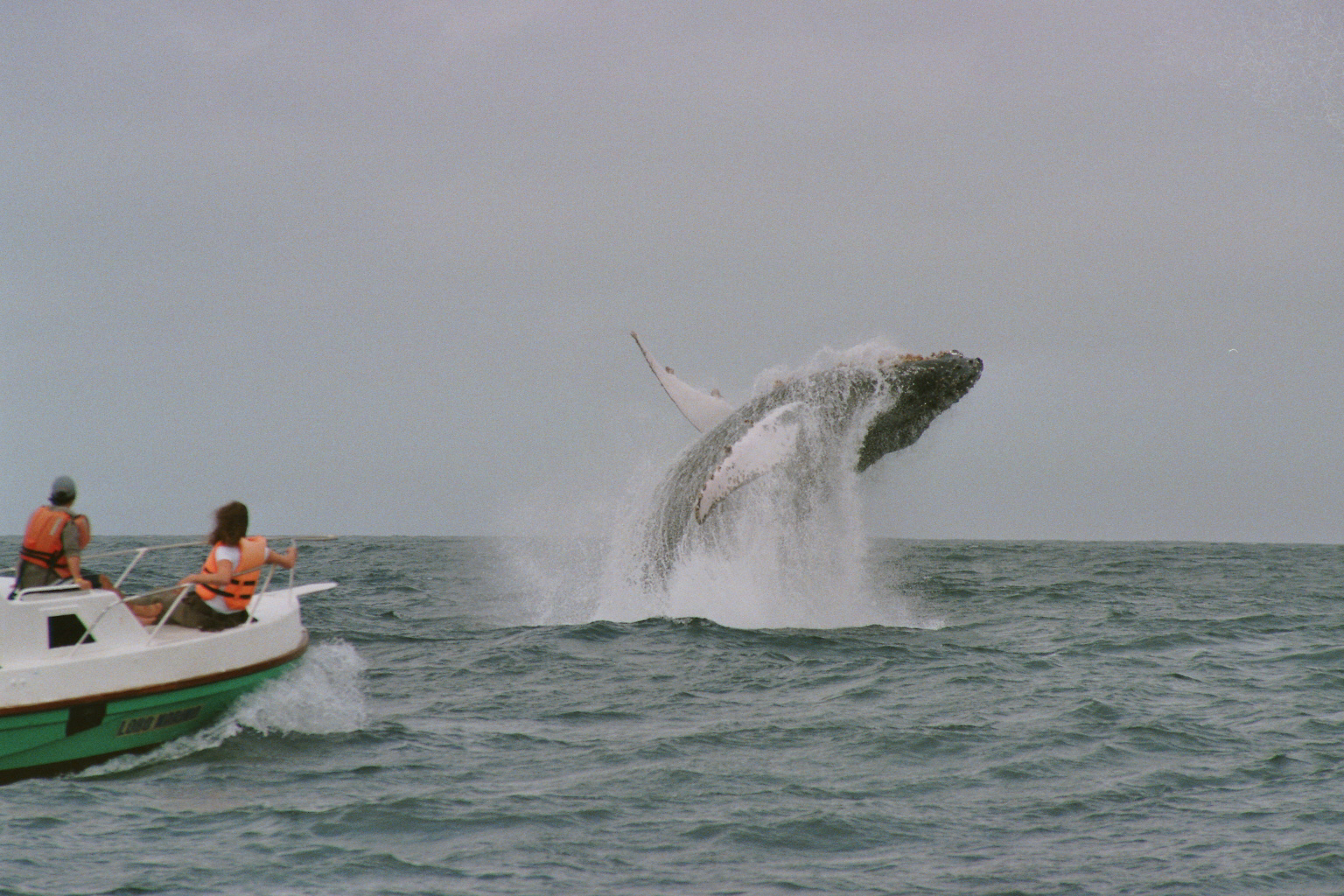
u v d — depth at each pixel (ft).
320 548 512.22
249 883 83.15
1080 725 129.39
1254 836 94.38
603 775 109.70
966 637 193.77
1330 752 118.93
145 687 107.76
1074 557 459.32
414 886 83.20
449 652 172.96
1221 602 263.29
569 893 82.23
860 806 101.55
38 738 102.73
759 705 139.54
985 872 86.89
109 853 88.02
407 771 109.70
